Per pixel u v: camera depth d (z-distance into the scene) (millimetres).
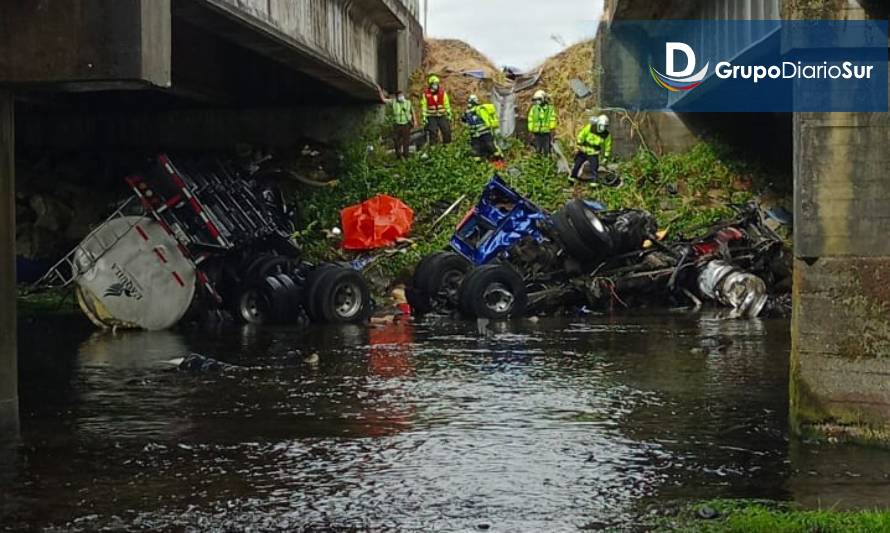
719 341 16828
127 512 7492
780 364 14211
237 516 7379
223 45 29000
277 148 31719
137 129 31766
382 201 26875
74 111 31688
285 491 8008
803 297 9242
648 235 22812
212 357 15461
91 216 28062
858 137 8953
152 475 8516
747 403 11375
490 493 7914
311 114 31859
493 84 36562
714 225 24500
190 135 31859
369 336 18203
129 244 19656
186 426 10406
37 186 28703
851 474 8289
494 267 21094
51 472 8633
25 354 15938
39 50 9766
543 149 31844
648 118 32594
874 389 9086
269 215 22281
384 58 32844
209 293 20672
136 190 20156
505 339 17469
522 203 22578
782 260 23266
